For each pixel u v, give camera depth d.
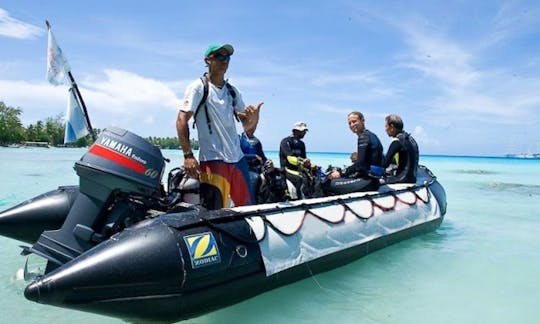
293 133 5.17
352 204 4.28
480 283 3.77
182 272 2.47
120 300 2.33
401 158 5.93
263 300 3.16
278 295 3.25
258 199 4.33
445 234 5.91
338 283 3.70
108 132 2.95
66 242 2.79
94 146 2.90
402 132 5.96
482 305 3.25
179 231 2.62
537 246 5.17
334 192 5.11
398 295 3.43
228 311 2.98
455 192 11.98
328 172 5.42
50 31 3.48
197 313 2.61
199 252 2.59
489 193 11.66
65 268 2.29
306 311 3.05
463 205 9.11
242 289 2.83
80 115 3.61
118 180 2.84
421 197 5.54
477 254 4.75
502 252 4.86
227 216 2.94
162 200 3.20
